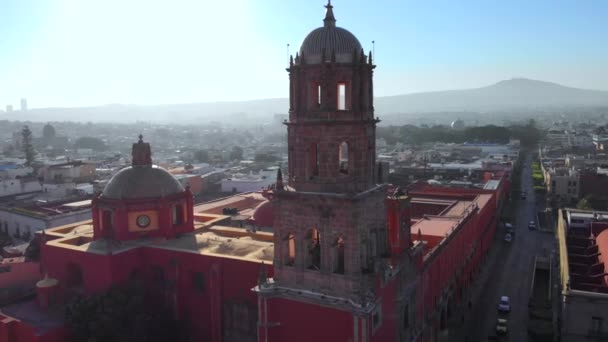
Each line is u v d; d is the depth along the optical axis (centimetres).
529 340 6253
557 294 7212
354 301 3769
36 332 4594
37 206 11494
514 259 9812
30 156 19750
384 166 4341
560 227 8862
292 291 4038
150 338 4825
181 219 5934
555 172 16312
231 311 4931
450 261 6806
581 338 5266
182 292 5219
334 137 3791
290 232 4081
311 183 3928
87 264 5197
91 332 4534
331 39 3741
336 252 3944
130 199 5569
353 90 3775
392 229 4538
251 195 10031
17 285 6119
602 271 6400
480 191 11231
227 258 4900
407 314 4700
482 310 7244
